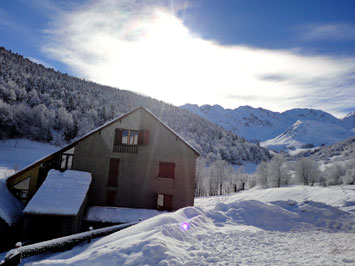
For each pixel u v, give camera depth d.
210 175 82.69
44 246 12.09
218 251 8.67
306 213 16.47
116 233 12.72
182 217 13.31
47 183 20.06
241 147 181.88
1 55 193.75
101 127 24.30
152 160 24.30
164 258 7.31
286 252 8.84
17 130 103.19
